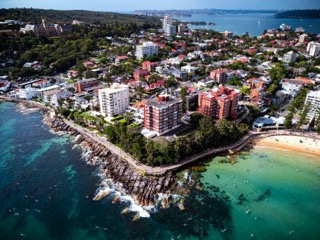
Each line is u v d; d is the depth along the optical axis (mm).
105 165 137625
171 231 98438
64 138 169000
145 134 153750
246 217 104562
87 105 198250
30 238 97000
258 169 133875
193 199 113688
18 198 116375
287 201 112688
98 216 105750
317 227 100188
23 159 145375
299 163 138250
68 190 120625
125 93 185625
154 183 121250
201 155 142250
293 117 181750
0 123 191000
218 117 174750
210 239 95062
